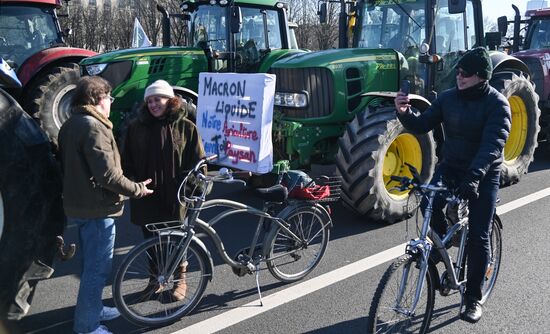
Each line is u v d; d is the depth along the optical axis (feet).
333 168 25.62
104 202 10.31
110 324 11.68
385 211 17.31
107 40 79.25
